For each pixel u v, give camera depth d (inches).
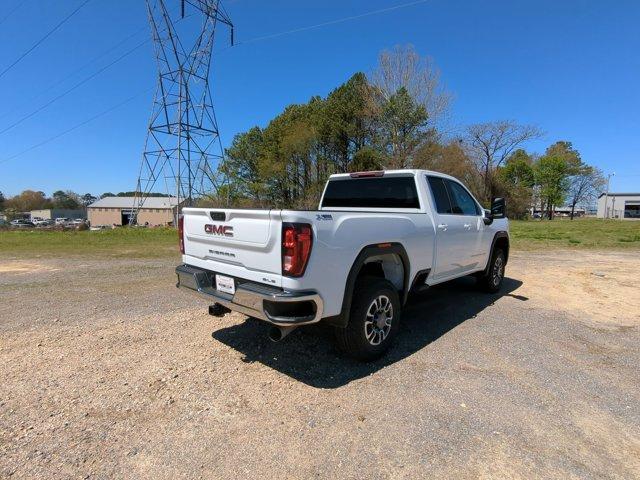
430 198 190.4
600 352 161.0
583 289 273.6
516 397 124.3
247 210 132.2
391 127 1384.1
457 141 1579.7
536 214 3026.6
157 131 1286.9
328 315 129.3
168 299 235.9
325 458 95.7
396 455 96.8
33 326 185.8
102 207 3189.0
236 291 132.5
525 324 195.6
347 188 217.9
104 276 311.6
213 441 101.9
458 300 242.1
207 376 137.0
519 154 2600.9
